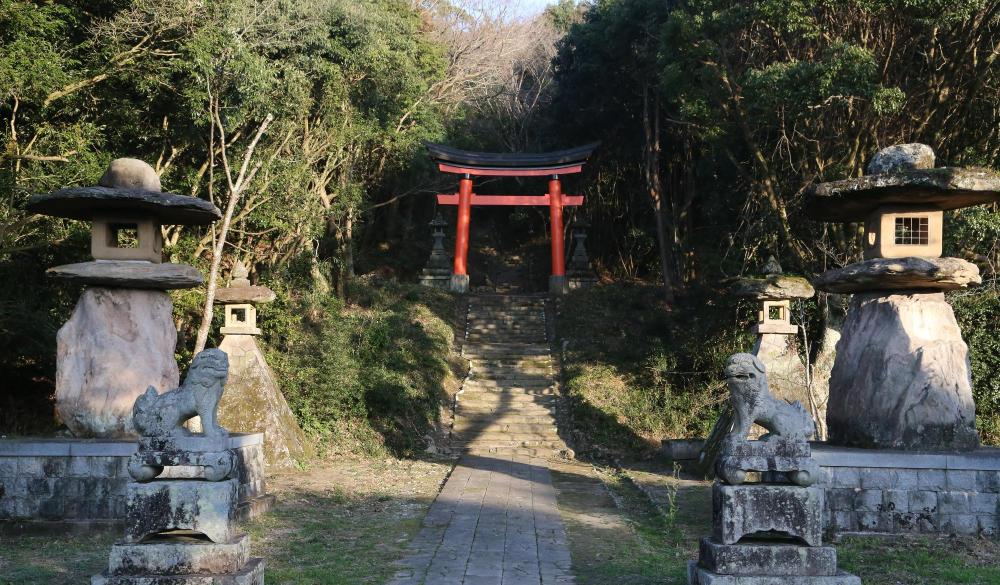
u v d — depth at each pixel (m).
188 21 13.50
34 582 6.56
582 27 25.52
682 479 12.94
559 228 25.33
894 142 14.91
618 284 26.11
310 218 18.22
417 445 16.19
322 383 16.22
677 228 24.89
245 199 16.20
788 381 13.72
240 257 18.14
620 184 28.09
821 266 16.00
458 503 10.56
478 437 17.12
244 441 9.85
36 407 14.30
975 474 8.34
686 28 14.74
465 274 25.62
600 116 26.06
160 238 10.03
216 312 17.06
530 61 32.16
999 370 14.41
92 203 9.32
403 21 20.77
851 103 13.93
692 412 17.62
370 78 19.67
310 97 18.27
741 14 13.88
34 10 12.01
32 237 13.10
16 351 13.45
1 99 11.80
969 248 13.70
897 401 9.04
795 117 14.43
